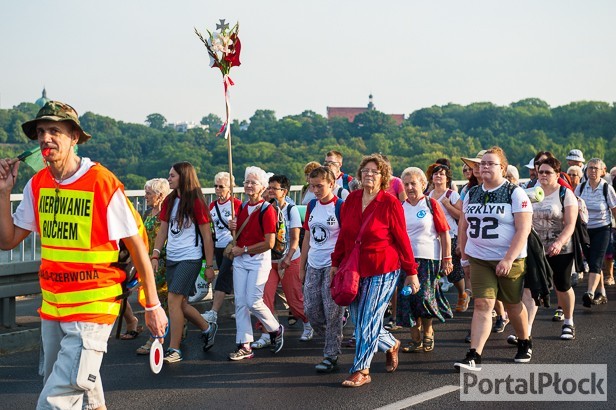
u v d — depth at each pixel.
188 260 7.34
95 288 4.24
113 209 4.23
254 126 84.88
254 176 7.43
